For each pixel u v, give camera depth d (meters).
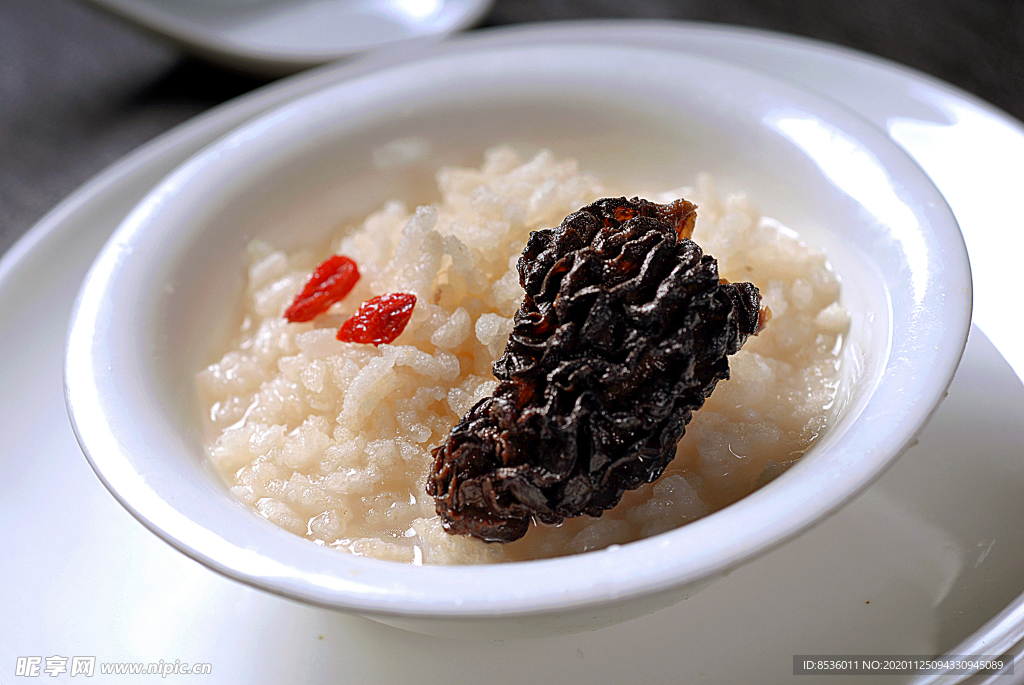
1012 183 0.22
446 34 0.29
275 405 0.20
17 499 0.20
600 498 0.18
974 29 0.31
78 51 0.34
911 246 0.19
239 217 0.22
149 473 0.18
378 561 0.17
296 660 0.18
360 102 0.23
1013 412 0.19
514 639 0.18
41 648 0.19
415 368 0.20
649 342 0.17
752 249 0.21
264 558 0.17
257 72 0.31
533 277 0.18
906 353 0.18
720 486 0.19
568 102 0.23
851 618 0.18
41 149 0.31
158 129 0.31
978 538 0.18
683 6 0.33
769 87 0.22
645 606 0.17
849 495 0.16
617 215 0.19
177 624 0.19
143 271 0.21
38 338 0.22
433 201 0.24
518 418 0.17
